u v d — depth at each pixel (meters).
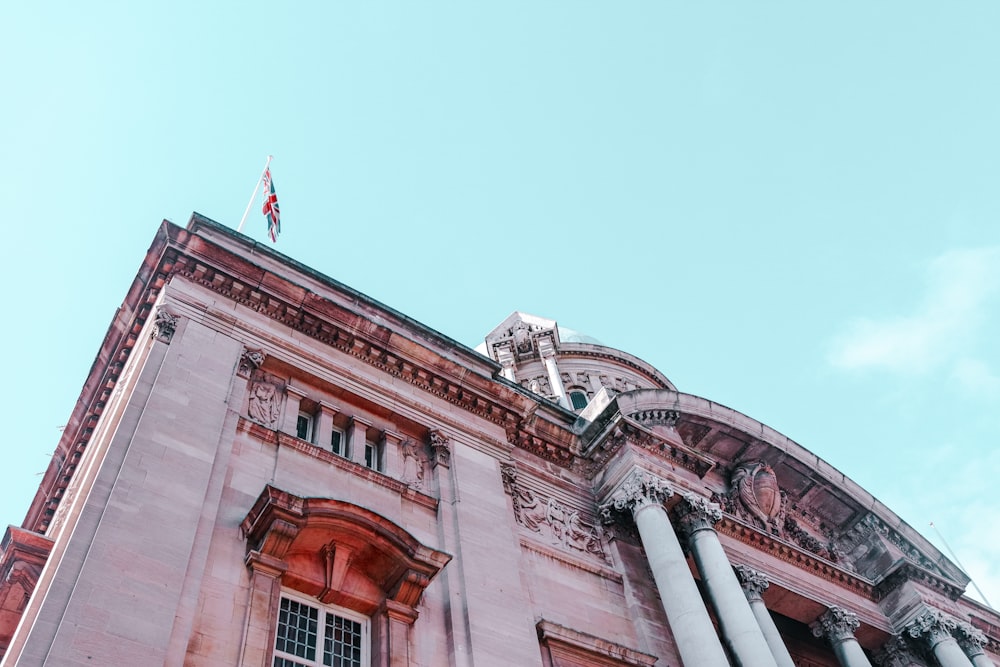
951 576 35.16
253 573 17.50
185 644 15.36
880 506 34.88
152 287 22.62
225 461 19.09
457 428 25.23
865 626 31.91
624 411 29.23
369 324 25.05
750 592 27.94
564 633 21.66
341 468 21.34
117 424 19.03
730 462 33.03
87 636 14.13
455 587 20.36
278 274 24.39
